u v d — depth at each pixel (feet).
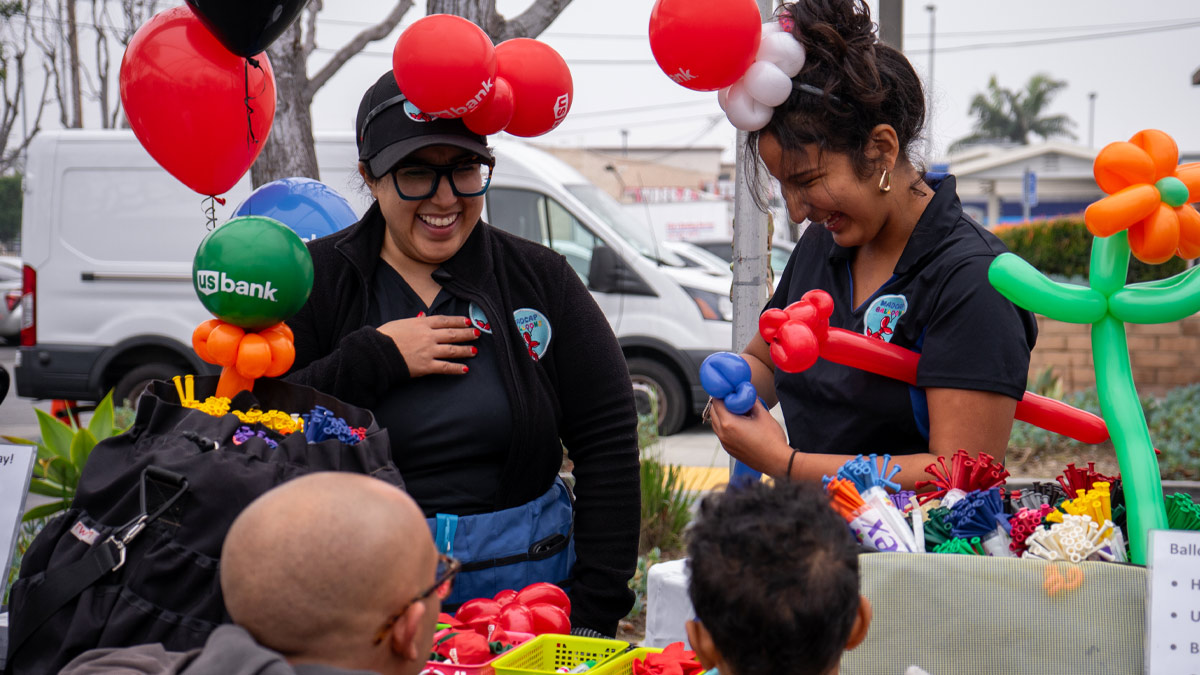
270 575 3.91
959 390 5.97
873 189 6.14
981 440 6.00
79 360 25.72
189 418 5.55
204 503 5.06
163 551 5.00
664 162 168.35
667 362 26.30
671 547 16.72
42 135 26.14
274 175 14.12
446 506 6.84
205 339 5.93
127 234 25.70
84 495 5.34
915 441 6.54
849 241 6.47
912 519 5.42
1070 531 4.96
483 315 7.07
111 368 26.32
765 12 10.09
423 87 6.09
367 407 6.70
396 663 4.12
